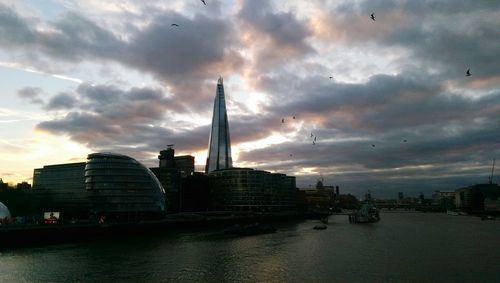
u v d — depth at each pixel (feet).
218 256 375.04
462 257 361.92
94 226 565.53
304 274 286.66
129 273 293.02
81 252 406.62
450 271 296.92
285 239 545.85
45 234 493.36
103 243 500.33
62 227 515.09
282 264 327.47
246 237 584.40
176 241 524.52
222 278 275.39
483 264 324.80
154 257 369.71
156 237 588.91
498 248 428.56
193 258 362.74
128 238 574.97
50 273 294.46
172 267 316.19
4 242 445.37
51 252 407.44
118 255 384.27
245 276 281.33
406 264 325.42
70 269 309.01
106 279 273.75
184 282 264.11
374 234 615.98
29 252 408.05
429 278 274.98
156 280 270.26
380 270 300.20
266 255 380.37
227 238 567.59
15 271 302.66
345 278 274.57
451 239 527.40
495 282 264.31
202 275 285.43
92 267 317.22
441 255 375.86
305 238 558.15
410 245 459.73
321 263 331.57
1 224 493.36
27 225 492.95
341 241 510.58
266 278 274.98
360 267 312.50
